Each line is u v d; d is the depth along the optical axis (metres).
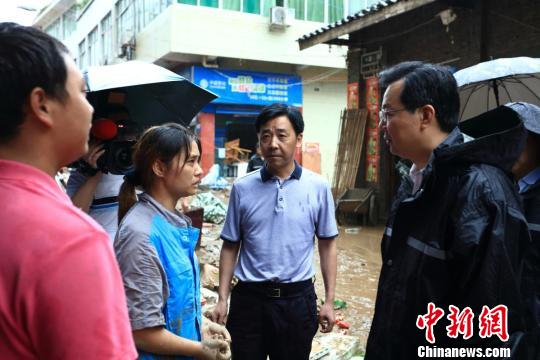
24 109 0.80
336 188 10.04
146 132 1.60
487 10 6.90
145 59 15.32
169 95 2.69
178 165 1.56
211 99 2.78
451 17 7.07
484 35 6.93
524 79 3.70
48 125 0.83
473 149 1.27
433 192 1.33
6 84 0.77
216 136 15.88
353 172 9.64
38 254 0.74
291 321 2.16
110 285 0.80
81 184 2.23
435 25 7.85
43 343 0.74
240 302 2.21
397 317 1.37
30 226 0.75
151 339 1.39
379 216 9.34
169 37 13.52
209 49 13.81
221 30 13.90
